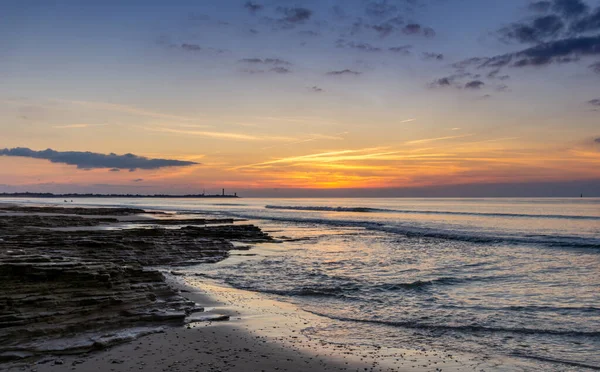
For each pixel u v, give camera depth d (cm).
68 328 1087
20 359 936
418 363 992
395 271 2345
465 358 1034
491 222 6488
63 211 7562
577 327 1302
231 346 1067
